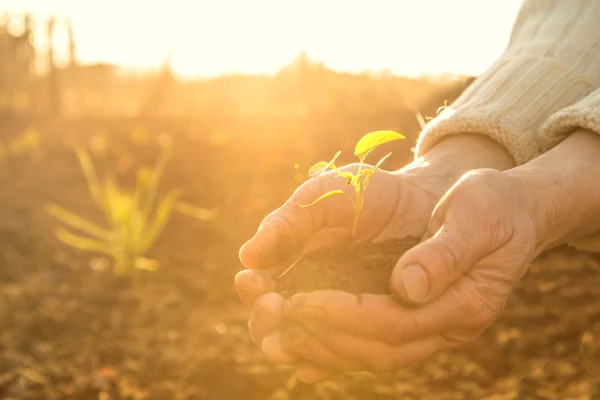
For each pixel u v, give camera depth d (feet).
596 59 2.00
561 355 3.30
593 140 1.74
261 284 1.63
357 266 1.72
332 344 1.54
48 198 7.89
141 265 4.99
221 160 9.66
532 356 3.33
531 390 2.98
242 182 8.27
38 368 3.48
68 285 4.94
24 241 6.04
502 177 1.61
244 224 6.61
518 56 2.04
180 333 3.98
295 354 1.60
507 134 1.89
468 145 1.94
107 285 4.94
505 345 3.39
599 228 1.80
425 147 2.02
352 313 1.51
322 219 1.79
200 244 6.03
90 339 3.92
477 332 1.62
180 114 16.87
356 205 1.76
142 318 4.21
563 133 1.81
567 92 1.96
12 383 3.26
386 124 10.68
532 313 3.78
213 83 21.36
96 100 20.15
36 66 16.74
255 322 1.61
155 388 3.22
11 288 4.82
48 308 4.36
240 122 13.06
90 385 3.25
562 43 2.02
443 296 1.56
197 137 11.66
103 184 8.67
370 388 3.07
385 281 1.66
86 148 11.13
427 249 1.51
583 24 2.03
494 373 3.26
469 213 1.55
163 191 8.04
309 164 8.96
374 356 1.56
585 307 3.79
